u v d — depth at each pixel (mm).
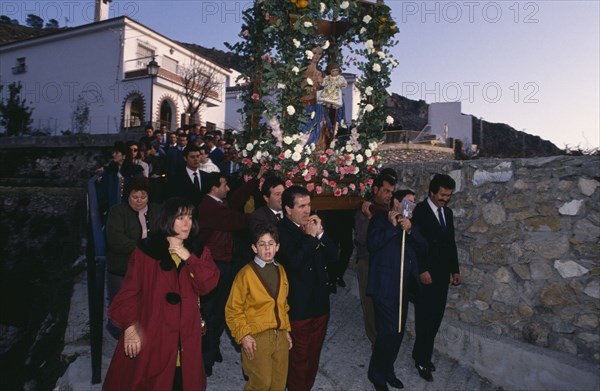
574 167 3967
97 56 22141
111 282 3566
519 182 4348
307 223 3225
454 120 18672
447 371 4371
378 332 3668
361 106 4949
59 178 15227
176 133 9188
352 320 5250
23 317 5371
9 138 16984
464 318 4723
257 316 2926
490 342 4266
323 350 4496
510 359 4086
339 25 5262
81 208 8422
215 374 3736
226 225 3715
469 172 4797
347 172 4500
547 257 4090
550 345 4004
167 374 2443
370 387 3900
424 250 3838
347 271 6598
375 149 4945
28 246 7359
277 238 2994
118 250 3389
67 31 22438
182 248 2525
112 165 4988
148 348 2424
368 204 4199
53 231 7781
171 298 2498
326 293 3363
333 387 3895
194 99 23188
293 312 3180
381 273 3678
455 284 4227
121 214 3430
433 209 4145
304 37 4672
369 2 4898
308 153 4477
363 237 4484
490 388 4164
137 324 2467
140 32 22094
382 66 4871
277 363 2975
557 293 3994
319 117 5043
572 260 3920
